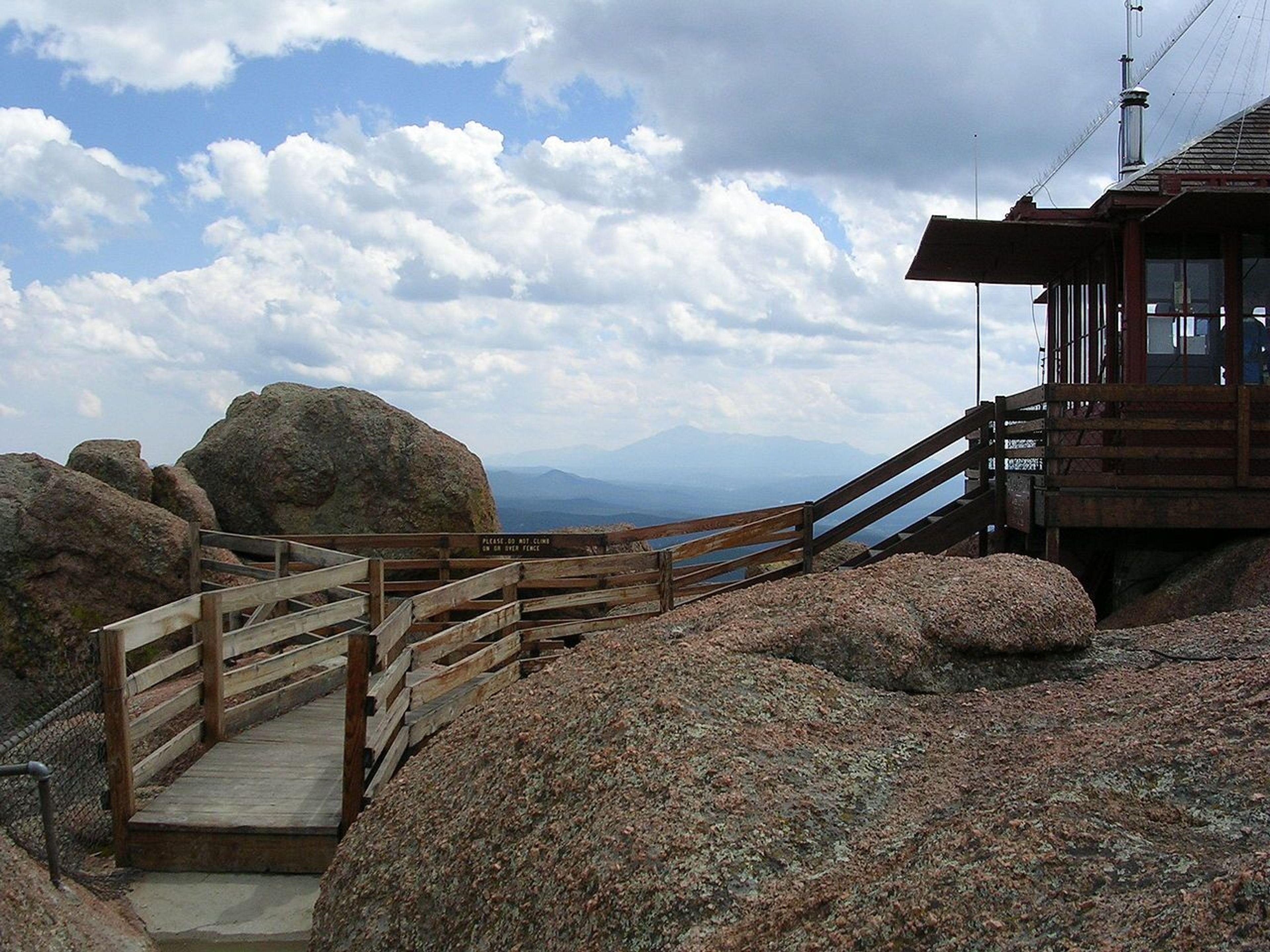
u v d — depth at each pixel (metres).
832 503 12.19
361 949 3.94
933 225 11.19
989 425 12.37
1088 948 2.39
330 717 8.48
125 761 6.25
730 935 2.95
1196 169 11.33
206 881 6.01
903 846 3.14
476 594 8.24
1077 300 12.85
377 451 16.44
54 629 12.62
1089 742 3.55
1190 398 10.12
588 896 3.32
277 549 11.82
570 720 4.32
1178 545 10.76
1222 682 3.80
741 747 3.88
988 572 5.53
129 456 14.97
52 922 4.74
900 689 4.73
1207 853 2.67
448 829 4.12
